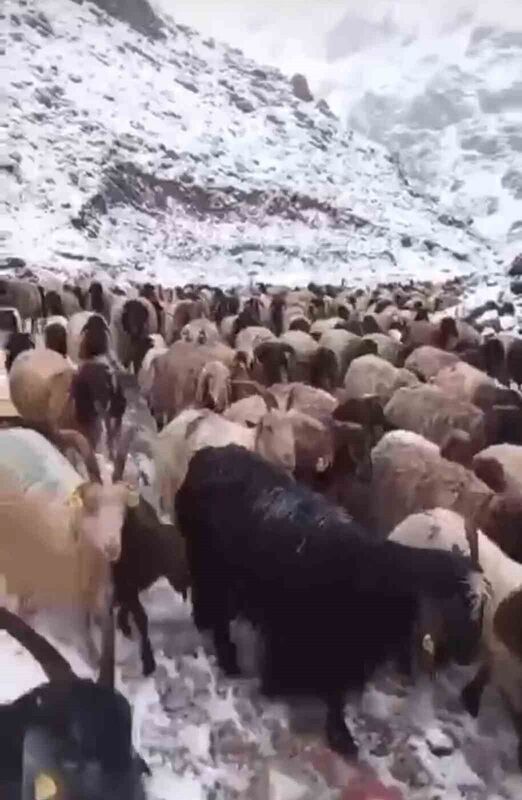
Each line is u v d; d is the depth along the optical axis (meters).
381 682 2.07
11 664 2.04
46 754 1.95
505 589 2.07
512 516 2.12
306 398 2.32
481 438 2.34
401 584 2.06
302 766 2.07
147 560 2.10
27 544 2.07
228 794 2.04
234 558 2.10
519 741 2.07
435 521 2.12
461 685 2.07
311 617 2.07
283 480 2.18
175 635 2.08
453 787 2.07
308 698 2.07
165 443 2.24
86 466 2.21
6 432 2.22
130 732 2.03
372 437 2.24
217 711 2.07
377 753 2.07
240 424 2.27
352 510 2.17
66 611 2.07
